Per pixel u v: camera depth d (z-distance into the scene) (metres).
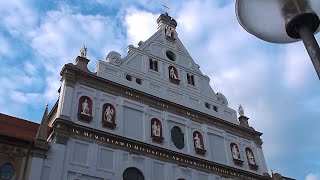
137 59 37.34
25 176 24.03
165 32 43.75
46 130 26.70
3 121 28.78
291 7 7.95
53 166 25.52
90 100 30.83
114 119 31.16
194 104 38.44
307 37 7.71
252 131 41.12
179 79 39.34
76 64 32.34
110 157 28.66
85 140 28.19
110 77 33.56
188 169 32.56
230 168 35.53
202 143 35.91
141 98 34.16
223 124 39.12
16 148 24.69
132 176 28.97
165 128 33.94
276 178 38.59
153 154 31.12
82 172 26.58
